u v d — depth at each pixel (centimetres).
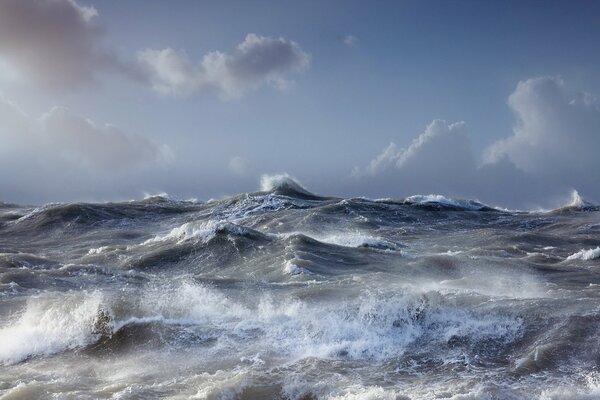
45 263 2066
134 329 1262
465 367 1059
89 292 1581
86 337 1245
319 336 1219
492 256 2303
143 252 2409
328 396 952
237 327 1281
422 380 1016
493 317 1250
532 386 968
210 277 1798
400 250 2453
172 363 1115
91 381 1031
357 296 1421
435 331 1220
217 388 944
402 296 1311
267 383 991
